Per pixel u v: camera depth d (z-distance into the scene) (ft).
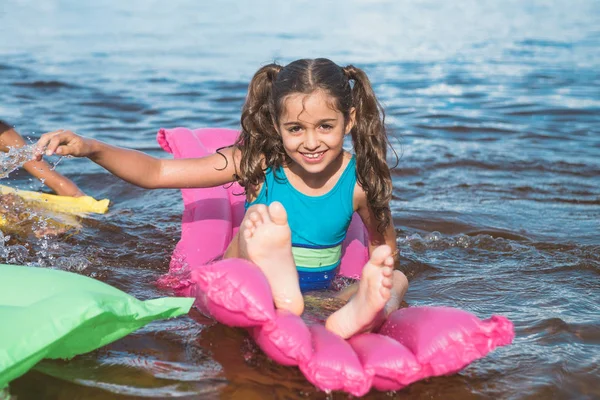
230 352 8.59
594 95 25.84
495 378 8.24
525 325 9.65
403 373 7.43
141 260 12.06
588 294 10.85
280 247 8.38
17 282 8.19
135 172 10.50
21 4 43.39
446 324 7.68
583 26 40.01
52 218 13.75
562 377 8.26
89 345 8.04
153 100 24.04
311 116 9.44
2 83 25.25
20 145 14.69
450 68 30.12
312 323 8.83
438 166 18.33
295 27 38.32
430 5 47.62
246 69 28.55
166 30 36.73
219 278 7.76
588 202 16.01
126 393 7.72
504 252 12.90
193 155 13.17
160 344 8.77
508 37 37.09
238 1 47.01
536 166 18.39
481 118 22.95
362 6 46.39
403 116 23.09
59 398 7.59
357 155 10.73
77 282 8.18
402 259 12.33
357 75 10.43
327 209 10.81
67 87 25.22
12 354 7.14
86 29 36.45
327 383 7.36
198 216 12.48
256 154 10.65
